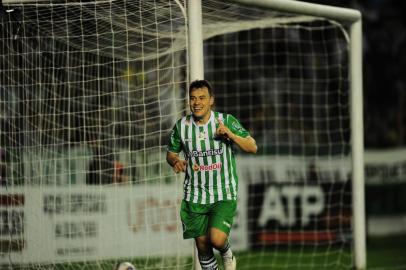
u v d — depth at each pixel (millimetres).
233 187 20516
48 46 28406
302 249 39719
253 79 46750
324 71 45438
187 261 30469
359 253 30656
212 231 20016
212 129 20219
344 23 31094
